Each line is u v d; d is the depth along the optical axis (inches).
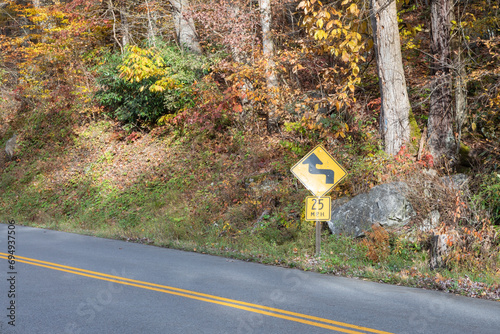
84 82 965.8
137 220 653.9
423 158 513.7
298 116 653.3
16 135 1051.3
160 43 806.5
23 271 360.5
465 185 453.7
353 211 469.4
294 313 250.4
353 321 237.3
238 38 682.8
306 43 653.3
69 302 272.1
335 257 413.1
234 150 705.6
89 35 985.5
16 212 806.5
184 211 623.5
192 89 749.3
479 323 237.5
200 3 758.5
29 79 1080.2
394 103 541.0
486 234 391.9
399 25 690.8
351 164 541.3
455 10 657.6
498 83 524.1
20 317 243.4
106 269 370.0
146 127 869.2
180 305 266.1
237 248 479.2
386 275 354.0
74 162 882.1
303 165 423.2
